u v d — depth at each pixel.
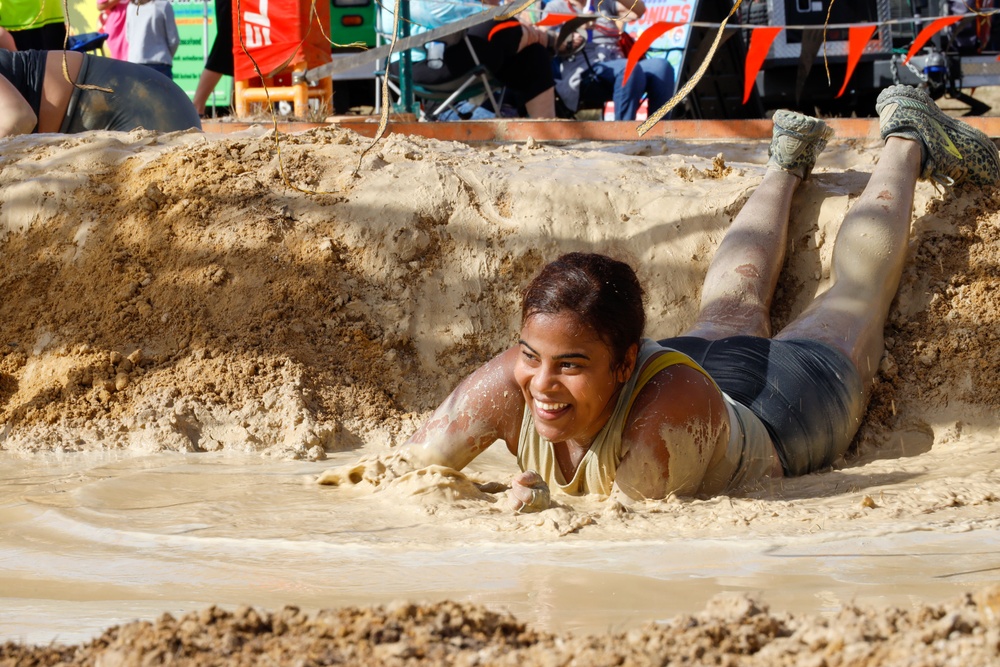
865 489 7.71
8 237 11.90
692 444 7.25
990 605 3.77
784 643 3.76
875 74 25.59
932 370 10.18
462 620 4.06
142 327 10.97
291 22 19.05
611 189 11.93
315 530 6.54
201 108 21.62
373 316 11.14
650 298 11.41
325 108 20.36
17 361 10.91
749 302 10.41
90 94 15.33
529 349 6.93
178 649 3.81
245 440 9.96
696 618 4.08
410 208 11.61
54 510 7.21
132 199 11.91
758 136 17.31
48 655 3.93
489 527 6.46
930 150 11.16
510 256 11.49
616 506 6.77
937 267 10.77
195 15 27.98
